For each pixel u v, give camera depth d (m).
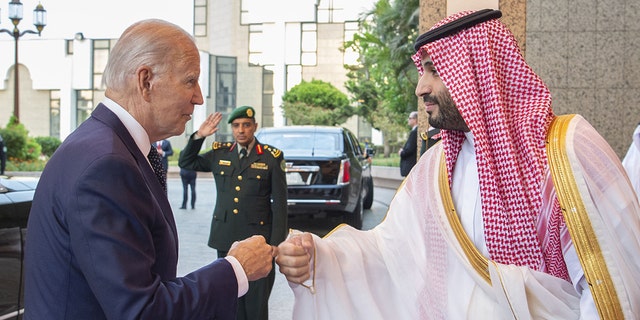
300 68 55.53
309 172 10.09
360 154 12.80
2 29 25.20
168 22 2.03
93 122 1.90
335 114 42.94
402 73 21.64
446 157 2.40
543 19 7.41
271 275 4.91
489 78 2.21
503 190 2.19
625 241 1.98
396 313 2.55
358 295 2.50
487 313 2.21
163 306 1.73
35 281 1.80
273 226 4.99
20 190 3.85
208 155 5.32
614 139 7.37
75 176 1.74
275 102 55.41
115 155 1.77
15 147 27.66
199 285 1.85
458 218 2.31
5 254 3.52
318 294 2.46
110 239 1.70
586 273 1.98
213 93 55.19
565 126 2.12
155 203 1.86
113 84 1.95
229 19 55.91
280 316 5.88
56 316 1.76
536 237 2.13
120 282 1.68
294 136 11.29
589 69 7.38
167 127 2.00
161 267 1.88
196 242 9.77
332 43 54.91
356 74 36.09
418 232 2.47
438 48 2.26
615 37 7.32
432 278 2.36
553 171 2.06
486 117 2.22
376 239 2.59
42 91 56.75
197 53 2.02
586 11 7.32
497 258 2.20
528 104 2.24
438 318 2.32
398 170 21.45
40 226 1.80
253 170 5.09
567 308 2.10
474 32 2.23
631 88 7.29
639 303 1.97
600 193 2.01
